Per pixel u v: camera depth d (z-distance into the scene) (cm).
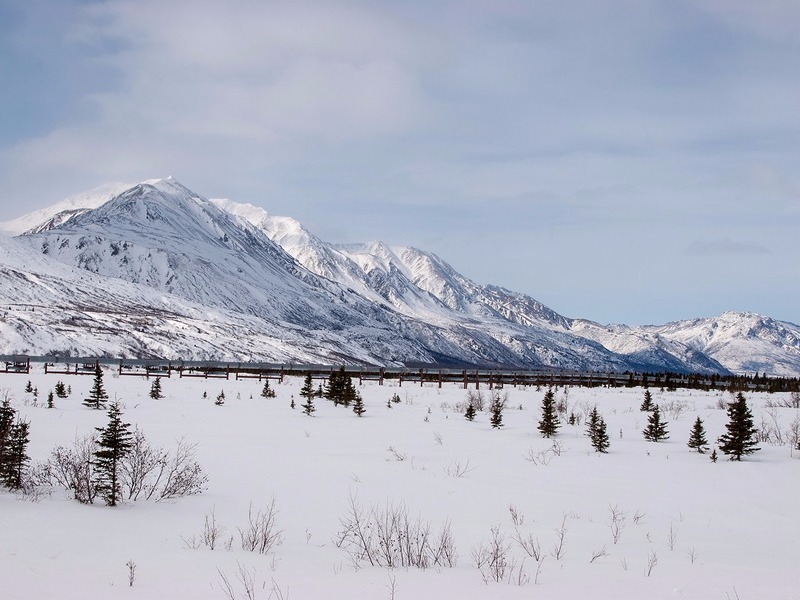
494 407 3866
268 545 1207
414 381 7181
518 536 1336
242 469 2036
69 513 1357
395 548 1191
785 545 1334
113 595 841
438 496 1733
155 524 1332
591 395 5391
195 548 1154
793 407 4322
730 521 1545
